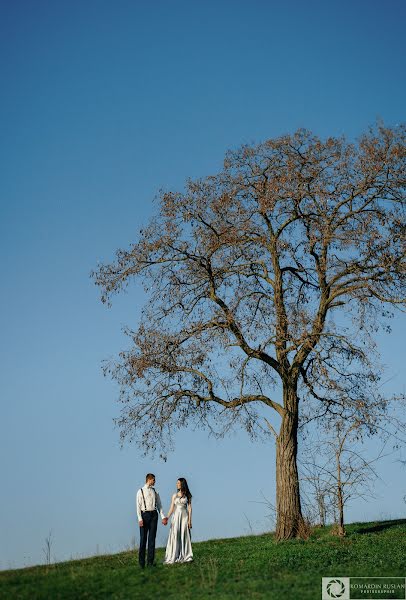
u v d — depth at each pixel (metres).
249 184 25.08
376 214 24.50
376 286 24.53
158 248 24.75
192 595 15.18
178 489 20.14
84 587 15.59
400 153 24.14
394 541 23.03
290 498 24.39
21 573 17.59
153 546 18.56
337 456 24.45
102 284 25.23
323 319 25.39
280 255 25.73
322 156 24.75
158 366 24.22
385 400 24.00
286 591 15.69
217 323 24.30
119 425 24.67
